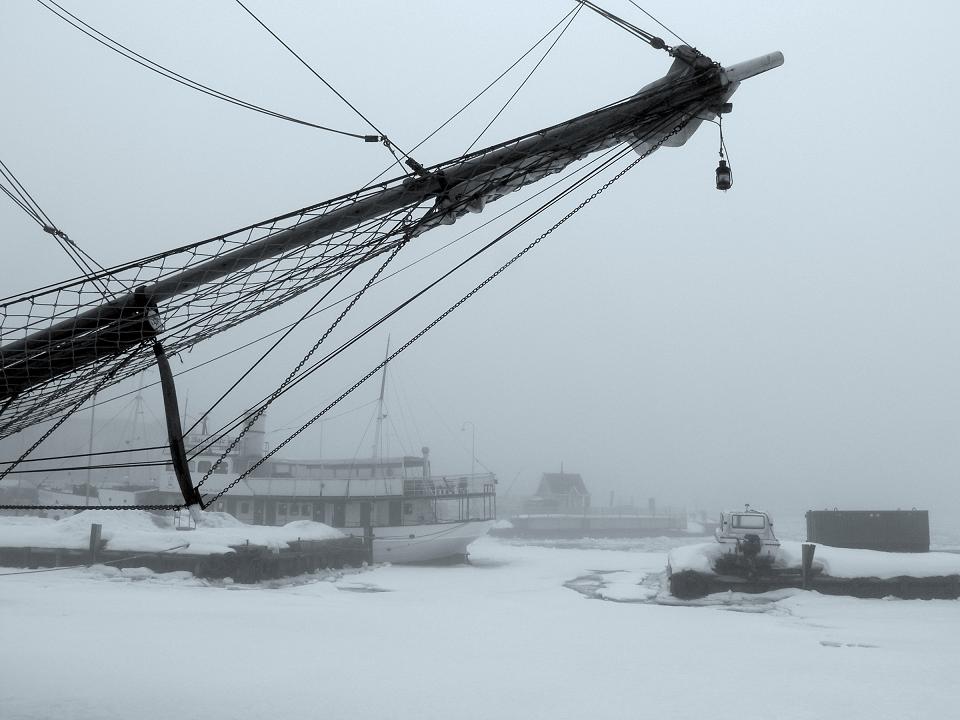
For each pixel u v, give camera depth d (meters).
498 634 24.75
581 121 10.42
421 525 56.81
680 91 10.35
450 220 10.70
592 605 34.12
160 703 14.12
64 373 10.70
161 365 10.50
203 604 30.02
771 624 28.09
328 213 10.34
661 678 17.83
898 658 20.78
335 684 16.44
